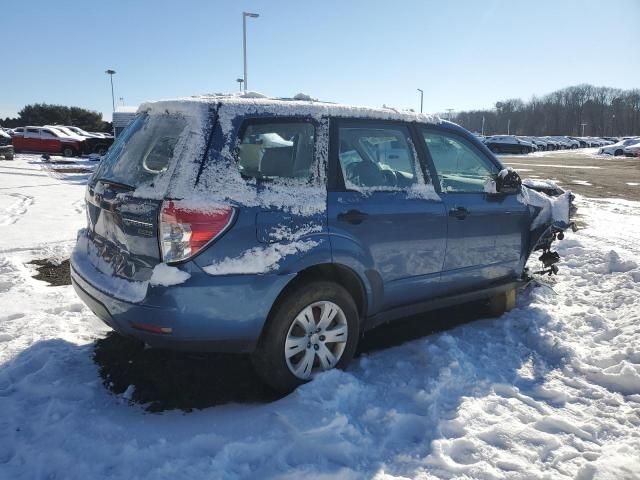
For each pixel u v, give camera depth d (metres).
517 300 5.37
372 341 4.39
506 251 4.71
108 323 3.38
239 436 2.94
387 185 3.86
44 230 8.38
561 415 3.30
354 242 3.52
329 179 3.50
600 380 3.74
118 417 3.12
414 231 3.88
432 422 3.14
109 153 3.82
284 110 3.41
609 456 2.86
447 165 4.34
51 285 5.64
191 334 3.02
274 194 3.23
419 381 3.60
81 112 73.81
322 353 3.50
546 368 3.93
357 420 3.14
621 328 4.56
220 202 3.02
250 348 3.24
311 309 3.41
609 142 77.50
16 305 4.93
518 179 4.52
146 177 3.20
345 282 3.70
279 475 2.64
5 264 6.32
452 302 4.40
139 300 3.01
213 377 3.66
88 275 3.48
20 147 31.69
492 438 3.02
